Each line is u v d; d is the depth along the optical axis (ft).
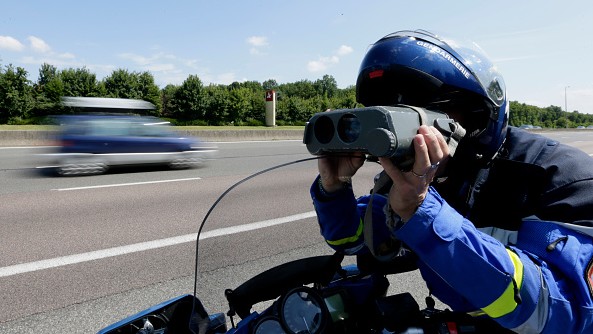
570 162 3.46
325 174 3.89
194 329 3.88
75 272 11.18
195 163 33.04
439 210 2.85
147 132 30.60
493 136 3.73
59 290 10.05
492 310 2.91
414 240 2.85
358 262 4.41
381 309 3.49
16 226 15.55
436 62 3.59
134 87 130.41
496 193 3.59
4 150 41.81
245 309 3.91
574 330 2.97
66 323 8.57
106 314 8.96
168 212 18.15
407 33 3.91
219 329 3.81
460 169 3.80
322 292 3.67
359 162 3.64
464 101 3.67
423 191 2.81
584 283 2.96
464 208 3.77
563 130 149.18
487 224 3.59
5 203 19.40
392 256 3.76
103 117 29.25
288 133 78.33
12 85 100.37
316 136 2.98
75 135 27.84
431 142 2.61
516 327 2.96
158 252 12.83
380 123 2.54
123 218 16.98
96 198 20.93
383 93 3.91
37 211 17.93
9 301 9.47
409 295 3.74
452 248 2.82
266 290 3.86
